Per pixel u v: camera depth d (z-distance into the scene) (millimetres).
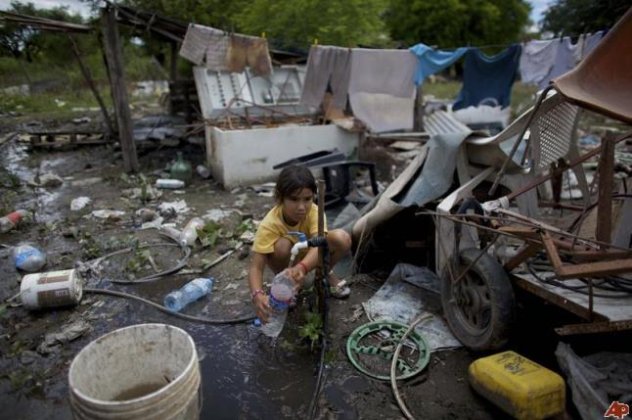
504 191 3219
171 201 5562
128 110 6762
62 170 7129
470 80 7445
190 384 1690
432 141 3318
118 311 3109
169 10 9516
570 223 3076
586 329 2061
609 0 7371
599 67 2504
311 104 6156
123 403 1489
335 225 4113
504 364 2207
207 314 3096
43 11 8594
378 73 6180
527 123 2596
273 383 2434
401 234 3844
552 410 2029
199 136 8695
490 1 22594
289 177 2502
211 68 5992
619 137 2605
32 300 2996
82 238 4324
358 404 2268
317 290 2766
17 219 4602
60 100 12781
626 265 1884
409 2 21734
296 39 9492
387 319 2949
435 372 2479
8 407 2287
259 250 2668
